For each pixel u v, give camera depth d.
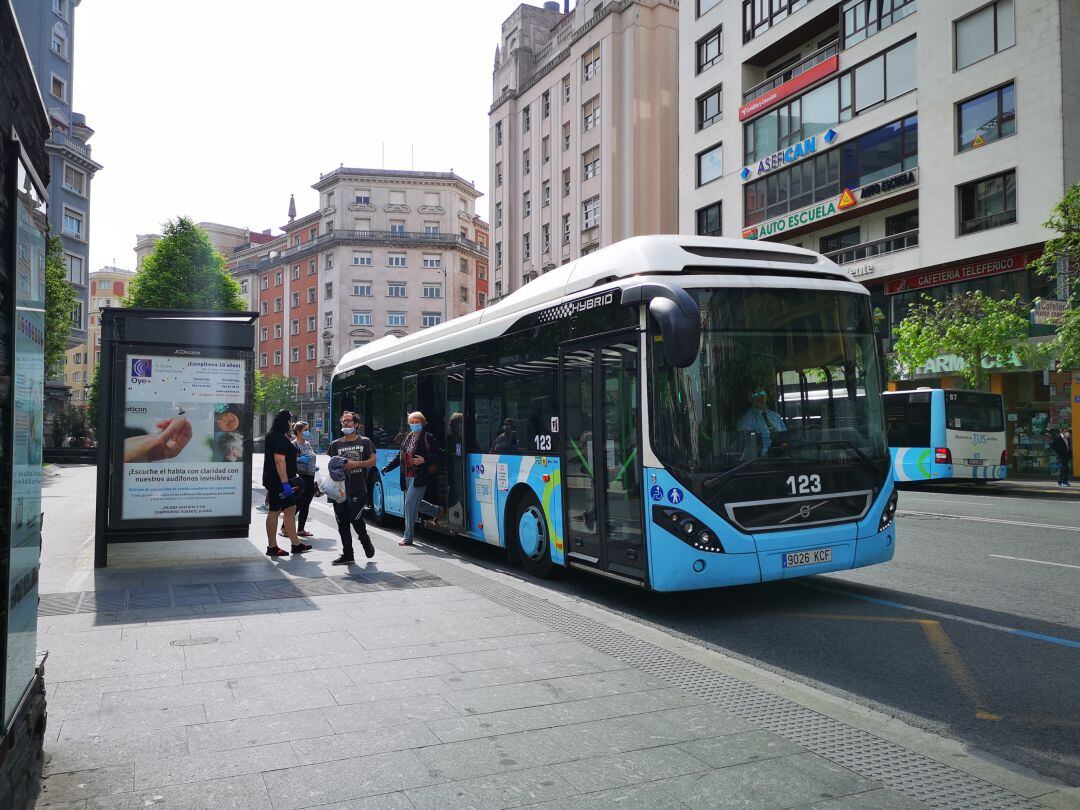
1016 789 3.38
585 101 44.94
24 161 2.92
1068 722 4.39
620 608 7.29
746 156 33.75
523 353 8.72
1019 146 23.98
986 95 24.97
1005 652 5.72
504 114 52.53
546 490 8.19
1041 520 13.41
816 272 7.20
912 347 25.36
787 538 6.48
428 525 11.23
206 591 7.41
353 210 76.44
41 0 47.81
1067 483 22.02
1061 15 23.08
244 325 9.58
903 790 3.36
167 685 4.67
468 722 4.09
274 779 3.44
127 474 9.09
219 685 4.67
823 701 4.43
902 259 27.47
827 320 6.97
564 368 7.84
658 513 6.39
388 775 3.48
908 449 22.23
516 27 52.09
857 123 28.69
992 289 25.47
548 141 48.59
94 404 44.97
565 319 7.85
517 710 4.27
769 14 32.47
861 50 28.50
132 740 3.85
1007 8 24.31
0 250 2.72
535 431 8.41
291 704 4.35
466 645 5.54
